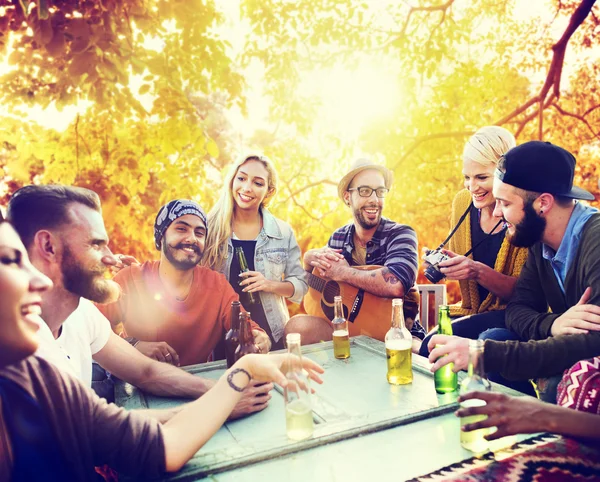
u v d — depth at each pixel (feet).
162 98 12.39
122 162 13.67
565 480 3.26
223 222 9.15
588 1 14.43
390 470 3.50
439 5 16.93
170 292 7.42
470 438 3.76
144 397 5.33
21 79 10.98
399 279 8.60
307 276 9.58
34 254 4.07
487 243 8.23
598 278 4.89
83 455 3.15
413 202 17.56
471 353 4.09
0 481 2.70
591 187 17.20
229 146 17.40
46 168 13.46
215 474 3.59
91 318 5.24
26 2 9.25
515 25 17.25
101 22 10.04
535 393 6.56
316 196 18.24
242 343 5.29
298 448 3.88
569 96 17.28
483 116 17.67
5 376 2.85
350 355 6.55
